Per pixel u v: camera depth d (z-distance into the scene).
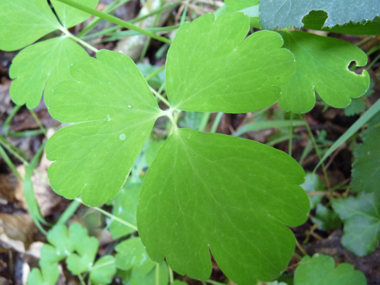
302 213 0.07
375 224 0.10
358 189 0.10
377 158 0.10
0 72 0.16
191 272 0.07
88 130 0.07
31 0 0.10
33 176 0.15
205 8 0.15
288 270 0.11
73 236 0.12
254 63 0.07
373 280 0.10
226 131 0.14
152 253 0.07
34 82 0.10
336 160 0.13
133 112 0.08
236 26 0.07
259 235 0.07
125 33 0.13
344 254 0.11
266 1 0.08
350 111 0.12
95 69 0.08
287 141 0.14
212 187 0.07
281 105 0.09
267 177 0.07
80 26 0.17
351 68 0.11
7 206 0.14
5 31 0.10
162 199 0.07
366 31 0.08
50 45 0.10
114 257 0.11
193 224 0.07
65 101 0.07
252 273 0.07
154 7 0.15
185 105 0.08
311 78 0.09
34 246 0.13
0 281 0.12
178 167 0.07
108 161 0.07
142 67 0.15
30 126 0.15
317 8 0.07
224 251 0.07
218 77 0.07
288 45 0.09
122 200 0.12
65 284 0.12
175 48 0.07
